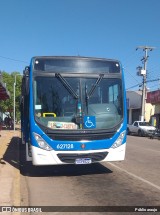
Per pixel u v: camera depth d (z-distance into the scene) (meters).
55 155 11.23
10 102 54.06
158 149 22.83
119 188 10.20
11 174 12.07
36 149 11.26
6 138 29.22
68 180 11.45
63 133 11.24
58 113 11.45
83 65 11.87
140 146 25.19
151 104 53.34
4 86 25.64
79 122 11.41
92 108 11.62
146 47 47.31
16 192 9.66
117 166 14.44
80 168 13.73
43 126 11.26
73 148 11.28
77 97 11.60
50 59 11.73
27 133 12.38
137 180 11.41
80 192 9.75
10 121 51.78
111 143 11.61
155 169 13.77
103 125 11.59
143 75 46.91
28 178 11.85
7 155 17.45
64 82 11.64
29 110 11.52
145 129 40.25
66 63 11.78
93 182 11.12
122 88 12.12
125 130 11.91
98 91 11.80
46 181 11.32
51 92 11.57
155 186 10.45
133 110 62.97
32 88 11.53
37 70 11.65
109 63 12.11
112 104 11.88
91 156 11.41
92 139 11.41
